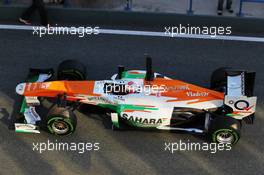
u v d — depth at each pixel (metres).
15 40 16.80
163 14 17.47
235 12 17.78
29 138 13.22
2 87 14.80
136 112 12.94
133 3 18.08
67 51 16.44
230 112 12.98
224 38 17.31
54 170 12.43
